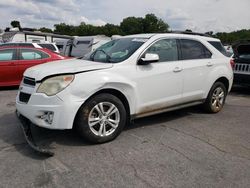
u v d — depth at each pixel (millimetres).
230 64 6266
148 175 3338
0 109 6152
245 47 8703
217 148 4184
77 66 4168
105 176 3295
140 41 4840
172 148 4133
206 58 5734
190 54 5426
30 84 4082
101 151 3965
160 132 4820
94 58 4973
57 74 3863
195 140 4488
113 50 4934
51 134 4531
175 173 3398
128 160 3709
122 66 4367
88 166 3523
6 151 3920
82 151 3949
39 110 3814
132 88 4430
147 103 4727
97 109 4105
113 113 4273
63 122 3820
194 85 5445
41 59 9195
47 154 3734
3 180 3174
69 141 4277
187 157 3840
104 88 4125
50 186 3072
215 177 3328
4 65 8617
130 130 4879
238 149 4168
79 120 3996
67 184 3117
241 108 6707
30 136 4012
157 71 4746
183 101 5328
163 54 4961
